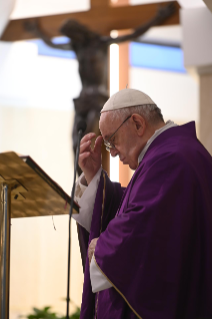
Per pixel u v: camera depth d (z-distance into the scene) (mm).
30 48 16047
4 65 15531
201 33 9602
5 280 4383
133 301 4176
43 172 4113
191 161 4488
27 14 15469
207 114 9875
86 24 12859
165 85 18609
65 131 17156
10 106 16500
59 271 15719
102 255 4293
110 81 12664
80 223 5586
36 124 16891
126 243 4215
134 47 18094
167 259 4172
